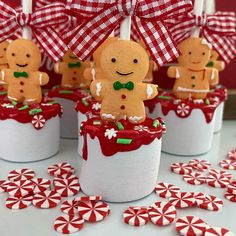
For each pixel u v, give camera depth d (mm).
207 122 175
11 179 145
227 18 181
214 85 209
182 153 178
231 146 192
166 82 222
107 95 135
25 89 161
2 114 156
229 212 131
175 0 127
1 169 157
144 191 137
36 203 129
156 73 219
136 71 130
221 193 143
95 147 130
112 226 121
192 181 150
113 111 135
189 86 175
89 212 124
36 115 158
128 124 135
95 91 135
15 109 156
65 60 188
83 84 190
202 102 175
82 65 188
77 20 171
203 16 176
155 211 126
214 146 192
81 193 140
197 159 173
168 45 133
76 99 184
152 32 132
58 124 172
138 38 184
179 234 118
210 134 180
